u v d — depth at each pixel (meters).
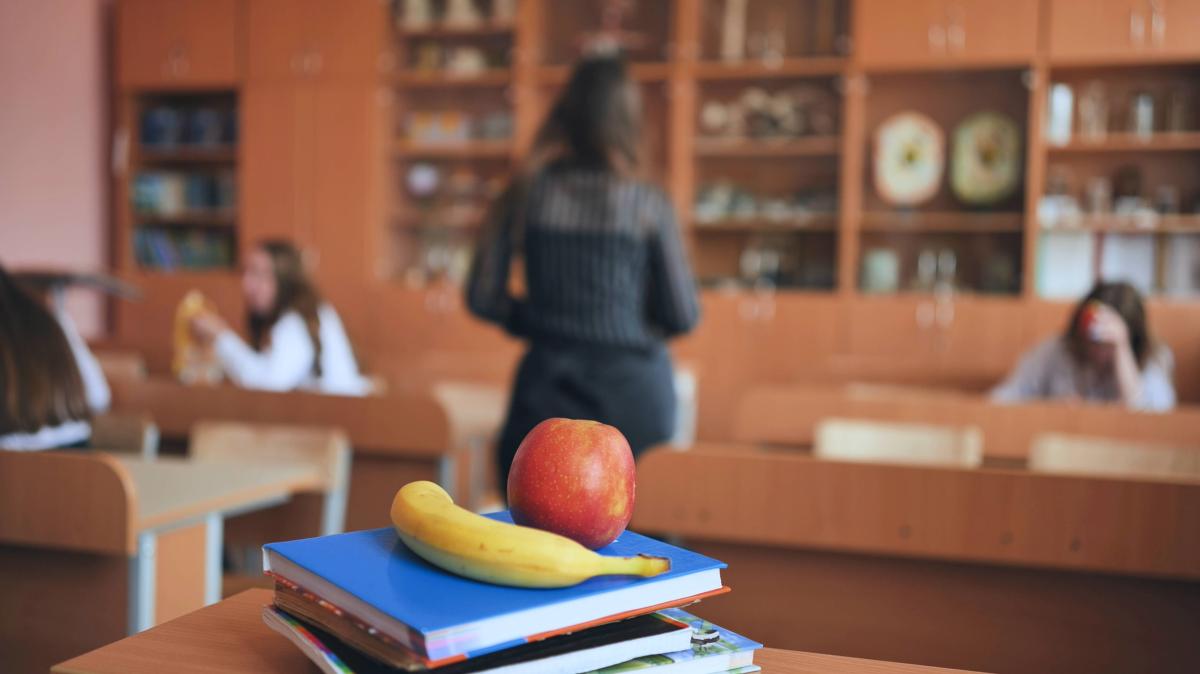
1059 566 1.25
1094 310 2.93
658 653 0.66
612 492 0.69
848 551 1.34
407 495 0.71
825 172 5.11
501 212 1.89
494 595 0.61
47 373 1.82
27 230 5.54
